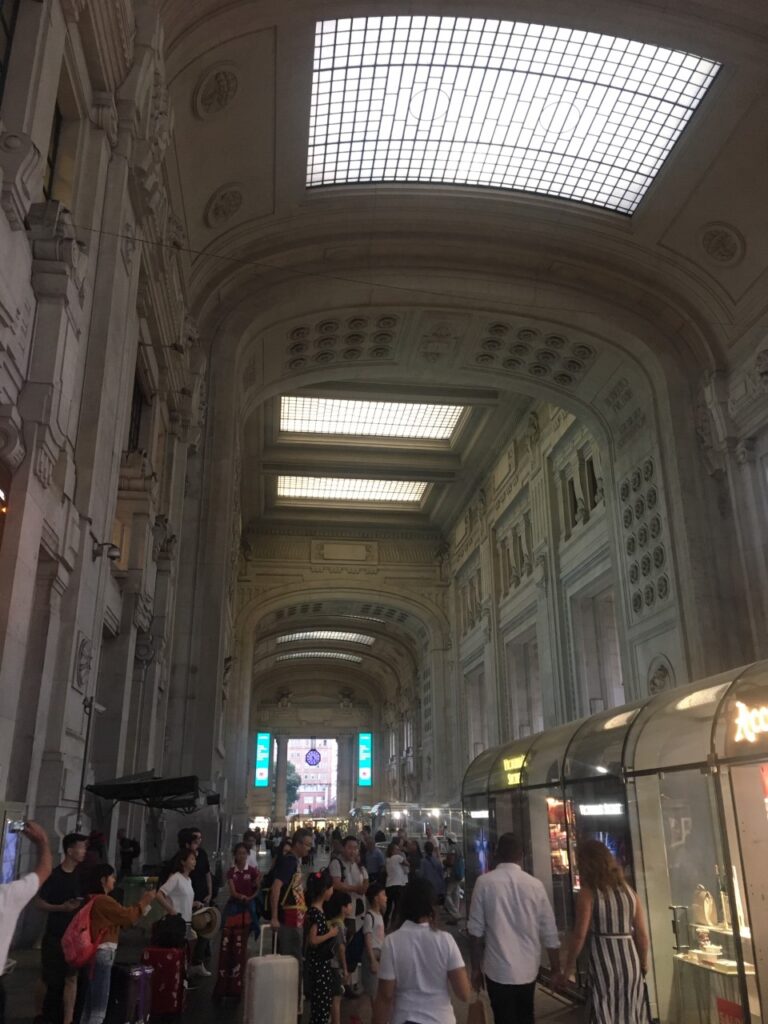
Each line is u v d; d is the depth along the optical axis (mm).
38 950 7484
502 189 18234
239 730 36844
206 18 12375
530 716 30469
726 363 18359
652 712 7770
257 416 28609
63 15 8062
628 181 17641
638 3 13469
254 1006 4816
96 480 8805
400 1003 3742
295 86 14695
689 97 15398
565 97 15766
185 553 16688
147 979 5742
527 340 21531
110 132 9555
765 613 16422
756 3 13320
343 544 39719
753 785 6484
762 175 15930
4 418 6504
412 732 46719
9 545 6492
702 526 17938
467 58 14867
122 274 9852
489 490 33656
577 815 8805
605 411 22469
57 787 7617
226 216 17094
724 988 6445
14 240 6625
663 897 7461
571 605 25516
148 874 11766
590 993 4910
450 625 39219
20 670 6629
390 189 17984
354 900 8367
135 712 12727
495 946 4922
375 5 13328
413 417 30953
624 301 19703
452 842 23031
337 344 21734
